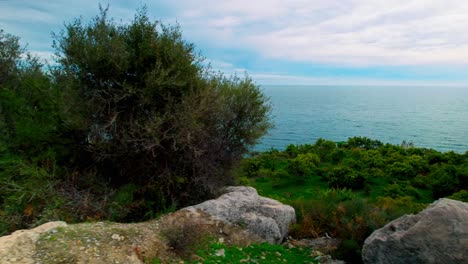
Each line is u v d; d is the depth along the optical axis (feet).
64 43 26.43
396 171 53.47
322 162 66.39
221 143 30.25
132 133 24.97
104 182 26.73
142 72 27.25
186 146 26.84
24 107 29.09
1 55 33.50
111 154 26.35
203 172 28.35
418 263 17.37
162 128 26.40
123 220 24.59
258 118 31.68
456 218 17.42
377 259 18.97
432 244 17.19
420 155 66.28
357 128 320.70
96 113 26.20
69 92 26.03
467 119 446.60
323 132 277.03
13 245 16.35
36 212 22.62
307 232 26.07
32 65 34.94
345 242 22.58
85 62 25.43
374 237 19.57
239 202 24.99
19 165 24.61
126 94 25.39
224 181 30.71
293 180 54.54
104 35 26.00
